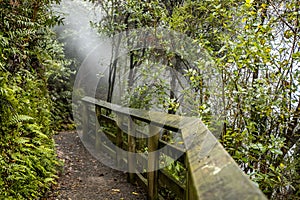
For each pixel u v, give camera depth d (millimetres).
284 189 2607
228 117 2910
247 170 2830
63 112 7602
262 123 2850
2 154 2244
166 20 3957
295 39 2705
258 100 2572
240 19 2883
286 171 2617
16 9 2863
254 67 2555
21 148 2510
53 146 3961
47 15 3551
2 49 2453
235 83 2723
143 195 3291
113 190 3420
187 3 3926
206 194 770
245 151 2588
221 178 833
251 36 2451
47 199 2979
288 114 2635
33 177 2494
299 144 2791
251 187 673
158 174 2936
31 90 3232
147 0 4504
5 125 2299
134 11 4434
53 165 3660
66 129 7129
